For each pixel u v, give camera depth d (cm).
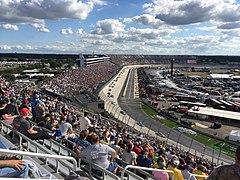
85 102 7531
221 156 4722
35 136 984
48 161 942
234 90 14138
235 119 7369
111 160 856
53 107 2730
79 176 568
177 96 10925
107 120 4550
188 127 6700
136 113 8250
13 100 1817
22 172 527
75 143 1070
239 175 446
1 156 587
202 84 16550
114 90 13125
